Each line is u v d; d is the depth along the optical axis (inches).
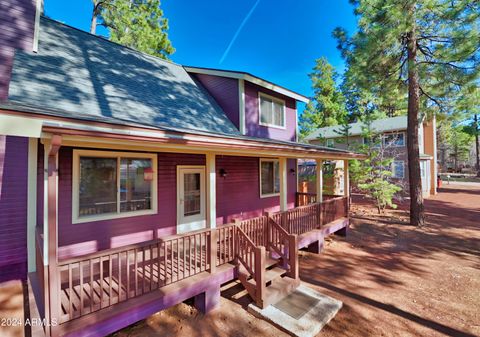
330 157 311.1
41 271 137.0
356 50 389.7
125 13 621.9
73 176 206.8
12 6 223.1
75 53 282.8
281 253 220.5
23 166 197.5
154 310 141.0
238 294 198.1
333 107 1218.0
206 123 310.7
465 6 313.7
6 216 191.0
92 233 216.4
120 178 235.0
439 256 275.6
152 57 392.8
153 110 269.0
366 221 437.4
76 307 128.0
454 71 340.8
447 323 158.7
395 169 735.1
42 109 131.2
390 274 231.3
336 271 238.8
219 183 330.0
